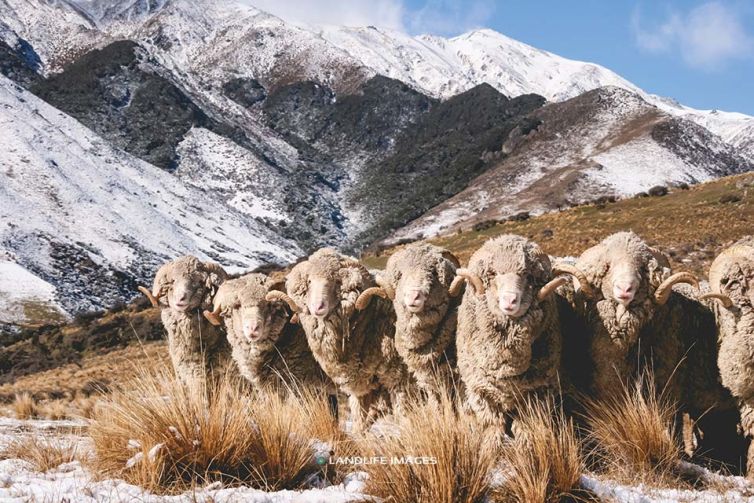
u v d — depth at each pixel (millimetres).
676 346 7250
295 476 5988
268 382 9102
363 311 8344
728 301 6801
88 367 39438
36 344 55312
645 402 6973
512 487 5594
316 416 7219
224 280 10023
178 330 9930
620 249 7020
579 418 7078
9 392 26703
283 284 9125
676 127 147375
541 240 51844
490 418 7012
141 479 5746
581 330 7387
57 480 5922
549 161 150875
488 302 6723
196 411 6168
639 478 6199
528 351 6719
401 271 7707
